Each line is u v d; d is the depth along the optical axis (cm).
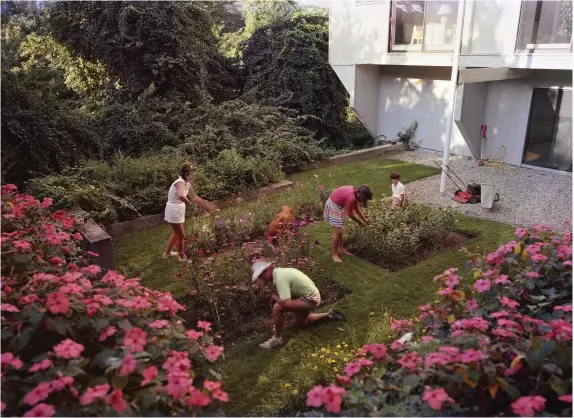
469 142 1170
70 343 225
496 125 1168
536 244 319
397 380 241
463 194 888
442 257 633
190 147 1012
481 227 746
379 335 443
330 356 425
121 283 296
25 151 813
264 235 711
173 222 616
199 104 1304
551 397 235
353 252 661
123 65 1306
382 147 1314
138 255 666
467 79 907
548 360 229
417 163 1195
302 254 618
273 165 1005
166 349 248
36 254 352
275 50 1470
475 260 365
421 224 683
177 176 866
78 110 1061
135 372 241
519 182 1009
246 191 911
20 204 458
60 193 691
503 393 238
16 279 316
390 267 616
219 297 508
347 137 1507
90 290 275
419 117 1355
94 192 737
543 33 904
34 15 1592
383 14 1186
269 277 451
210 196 857
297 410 369
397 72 1377
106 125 1077
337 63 1382
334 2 1333
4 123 774
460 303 299
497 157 1177
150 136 1079
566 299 302
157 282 580
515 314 257
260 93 1450
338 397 219
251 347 444
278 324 438
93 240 571
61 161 845
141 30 1223
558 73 1017
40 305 259
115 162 889
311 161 1138
